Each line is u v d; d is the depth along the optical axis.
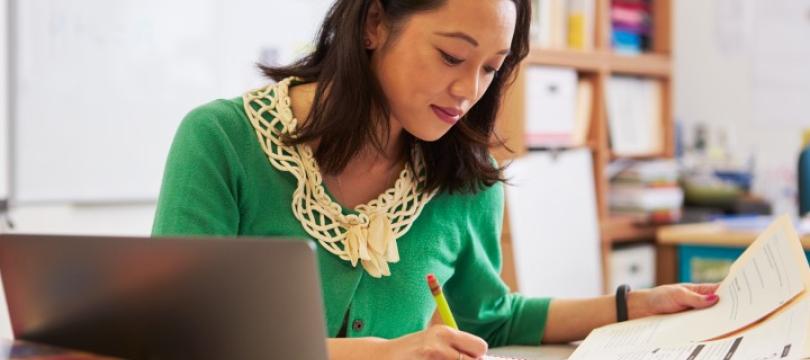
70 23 2.53
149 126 2.69
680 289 1.27
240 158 1.18
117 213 2.66
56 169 2.52
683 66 4.29
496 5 1.09
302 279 0.78
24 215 2.46
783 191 4.05
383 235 1.22
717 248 2.92
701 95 4.25
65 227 2.55
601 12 3.58
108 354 0.92
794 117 4.04
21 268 0.95
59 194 2.53
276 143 1.20
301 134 1.19
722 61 4.20
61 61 2.51
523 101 3.19
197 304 0.84
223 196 1.16
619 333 1.23
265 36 2.90
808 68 4.00
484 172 1.33
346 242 1.20
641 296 1.31
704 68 4.24
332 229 1.20
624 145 3.78
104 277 0.89
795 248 1.16
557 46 3.42
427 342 0.95
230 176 1.17
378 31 1.17
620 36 3.75
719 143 4.20
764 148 4.11
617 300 1.33
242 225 1.19
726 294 1.24
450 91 1.11
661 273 3.82
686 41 4.29
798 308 1.03
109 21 2.60
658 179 3.76
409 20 1.12
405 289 1.25
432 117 1.14
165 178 1.16
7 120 2.42
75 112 2.55
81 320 0.93
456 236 1.34
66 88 2.53
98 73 2.58
